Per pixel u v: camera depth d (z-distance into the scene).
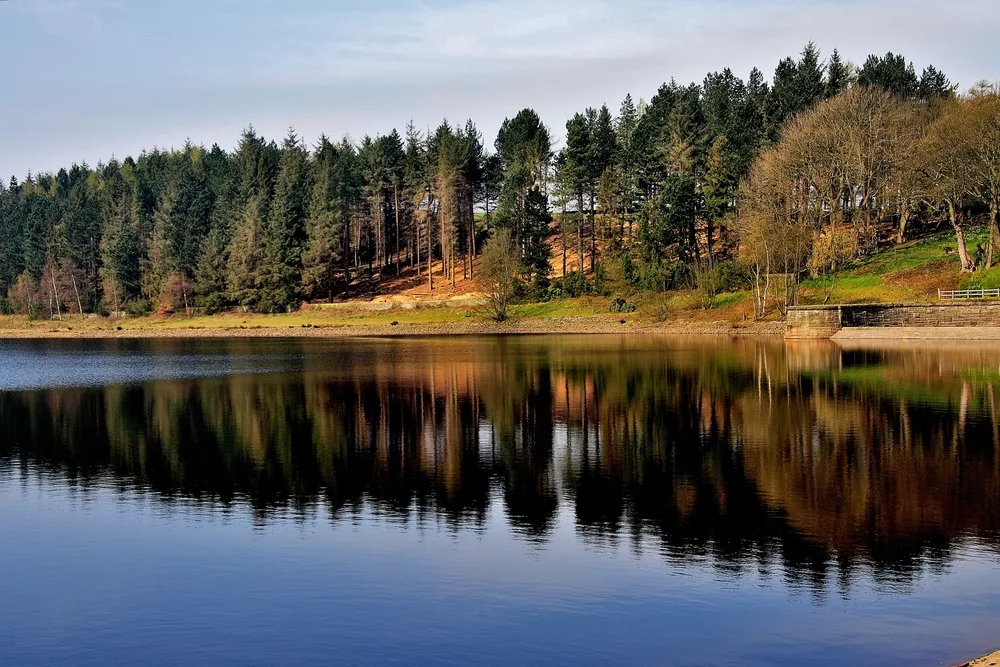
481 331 126.25
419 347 99.94
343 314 150.00
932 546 23.80
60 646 18.89
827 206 126.56
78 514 29.05
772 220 101.00
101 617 20.33
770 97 140.38
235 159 196.50
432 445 39.25
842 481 30.92
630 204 142.62
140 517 28.58
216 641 18.92
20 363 91.94
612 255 135.38
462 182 157.88
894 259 105.06
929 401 46.69
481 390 57.09
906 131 105.81
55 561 24.23
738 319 104.44
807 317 89.69
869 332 86.12
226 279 164.88
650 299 117.38
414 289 157.12
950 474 31.50
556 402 50.75
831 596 20.33
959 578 21.36
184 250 168.50
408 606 20.39
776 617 19.22
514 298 138.38
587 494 29.98
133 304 173.50
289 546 25.03
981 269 92.31
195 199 176.38
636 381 59.06
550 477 32.59
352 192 164.00
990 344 76.94
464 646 18.23
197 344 124.25
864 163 110.50
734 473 32.47
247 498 30.75
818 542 24.31
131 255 179.75
